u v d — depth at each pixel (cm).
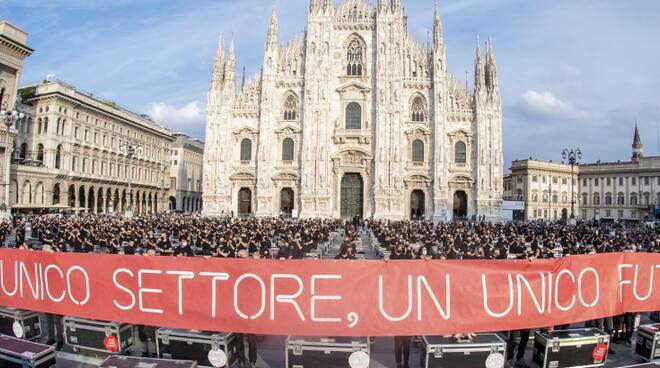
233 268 1146
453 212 7700
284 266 1131
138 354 1399
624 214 12850
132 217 7150
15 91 7306
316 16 7725
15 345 1205
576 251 2670
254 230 3938
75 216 7081
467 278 1138
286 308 1130
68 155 8675
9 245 3509
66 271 1245
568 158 7756
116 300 1205
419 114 7731
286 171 7650
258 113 7850
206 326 1156
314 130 7588
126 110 11119
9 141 7125
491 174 7500
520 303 1159
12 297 1299
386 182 7506
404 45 7838
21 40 7275
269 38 7762
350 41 7881
